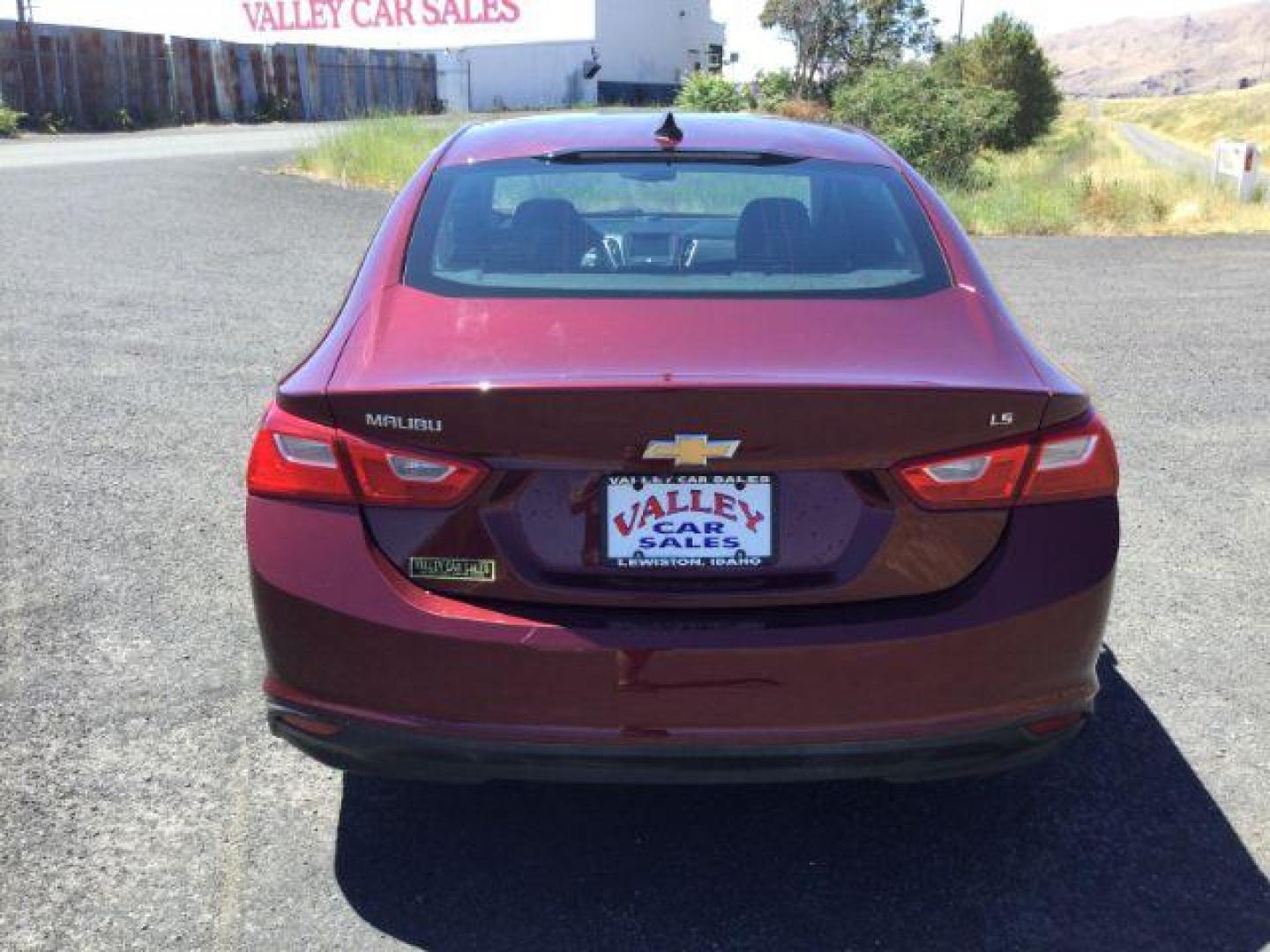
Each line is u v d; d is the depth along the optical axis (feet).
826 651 7.30
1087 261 40.70
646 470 7.32
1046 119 131.44
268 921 8.03
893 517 7.48
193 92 103.81
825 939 7.97
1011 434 7.54
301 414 7.65
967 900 8.38
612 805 9.50
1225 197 57.36
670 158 10.63
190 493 16.16
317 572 7.56
